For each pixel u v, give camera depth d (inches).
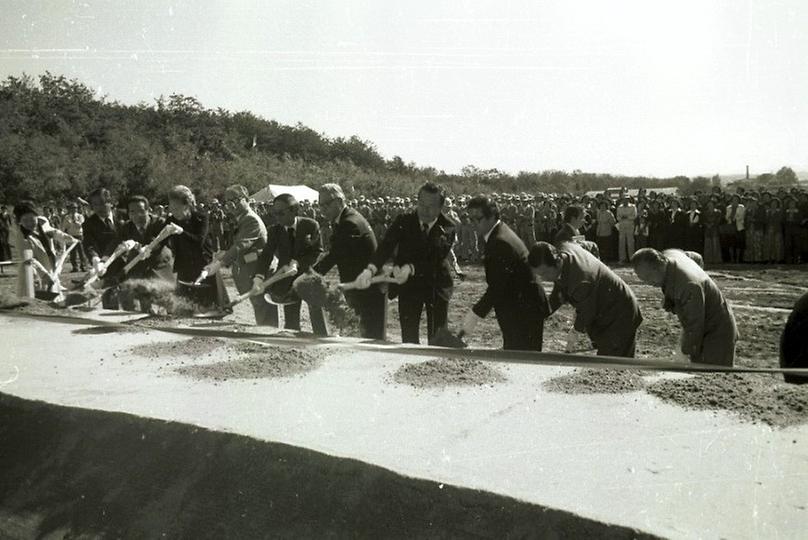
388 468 109.4
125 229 297.9
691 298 165.2
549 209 718.5
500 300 196.5
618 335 179.6
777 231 623.8
